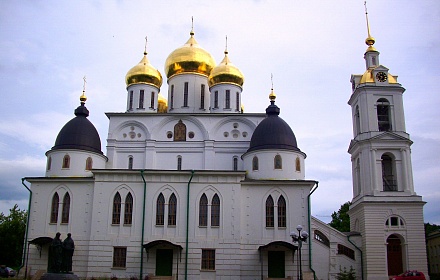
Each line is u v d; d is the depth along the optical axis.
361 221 51.31
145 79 59.84
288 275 44.66
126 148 55.03
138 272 44.38
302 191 47.31
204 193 46.62
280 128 50.97
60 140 51.03
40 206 47.53
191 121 55.84
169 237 45.25
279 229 46.25
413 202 50.31
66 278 32.12
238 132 55.53
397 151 52.88
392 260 49.81
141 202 46.38
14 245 75.00
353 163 56.72
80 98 55.47
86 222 46.50
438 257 69.69
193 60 61.09
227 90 59.53
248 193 47.34
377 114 54.69
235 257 44.75
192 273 44.28
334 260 48.97
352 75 57.66
